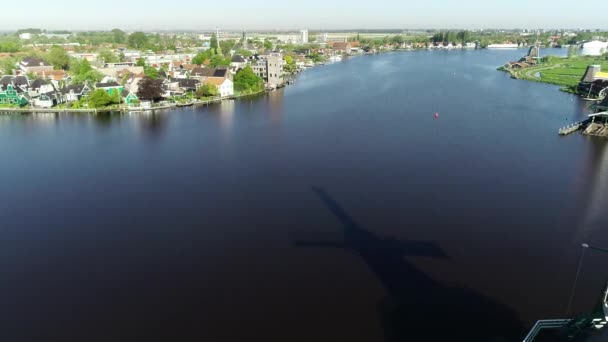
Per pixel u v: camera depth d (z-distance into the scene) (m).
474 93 143.25
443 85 161.25
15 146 85.56
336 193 59.12
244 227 49.56
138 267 41.75
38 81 134.75
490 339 32.34
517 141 85.88
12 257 43.69
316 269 41.12
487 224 49.88
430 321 34.12
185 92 142.00
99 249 45.09
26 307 36.09
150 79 130.50
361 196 58.03
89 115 117.38
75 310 35.72
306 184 62.59
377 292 37.62
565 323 30.25
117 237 47.56
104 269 41.50
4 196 59.28
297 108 122.81
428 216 51.94
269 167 70.38
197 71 156.62
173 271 41.03
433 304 36.09
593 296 36.88
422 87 156.50
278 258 43.00
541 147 81.94
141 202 56.91
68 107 124.19
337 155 76.19
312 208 54.38
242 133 93.69
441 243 45.75
